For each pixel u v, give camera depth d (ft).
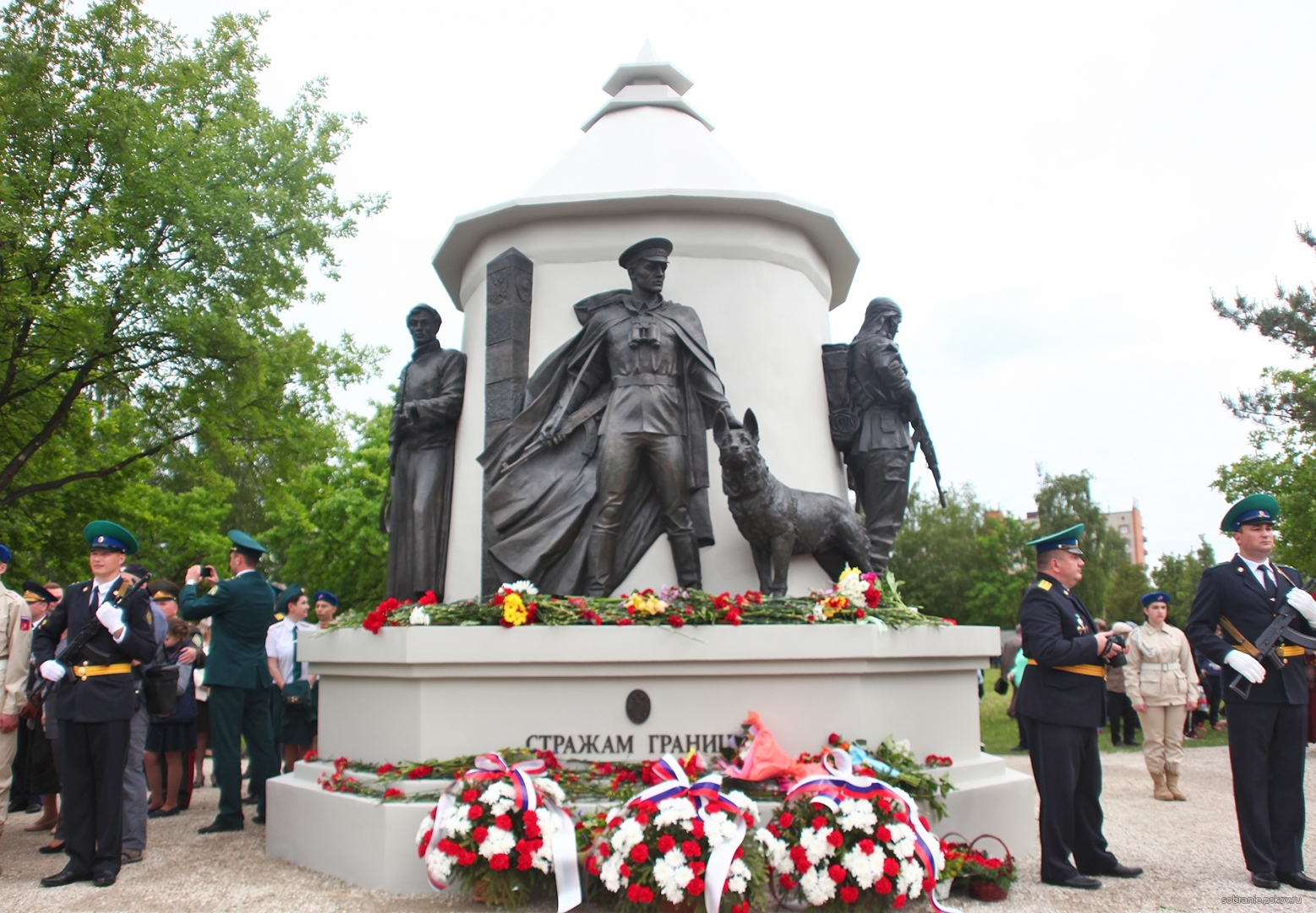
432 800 17.30
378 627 19.24
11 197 38.27
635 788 17.24
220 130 45.80
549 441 22.91
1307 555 67.36
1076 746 18.29
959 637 20.17
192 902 16.74
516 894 15.69
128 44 43.24
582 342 23.49
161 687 20.30
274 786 20.72
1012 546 137.80
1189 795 30.09
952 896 17.10
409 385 26.71
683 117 29.86
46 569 67.31
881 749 18.24
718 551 23.07
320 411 51.60
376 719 19.51
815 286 27.20
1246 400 69.87
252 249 44.04
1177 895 17.34
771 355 24.81
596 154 28.14
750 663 18.47
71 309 39.34
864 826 14.98
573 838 15.71
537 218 25.25
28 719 25.43
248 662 24.54
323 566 88.58
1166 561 168.35
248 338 43.80
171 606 27.84
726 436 21.08
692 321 23.18
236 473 56.34
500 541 23.02
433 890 16.90
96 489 53.31
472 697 18.48
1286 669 18.39
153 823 25.64
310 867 19.11
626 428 22.13
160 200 41.24
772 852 14.97
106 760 18.51
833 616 19.19
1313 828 24.82
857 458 25.89
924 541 139.95
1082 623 18.84
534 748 18.31
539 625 18.56
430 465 26.20
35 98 40.01
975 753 20.89
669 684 18.61
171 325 41.42
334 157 48.57
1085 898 17.13
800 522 22.09
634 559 22.36
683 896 14.35
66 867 18.56
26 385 43.75
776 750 17.61
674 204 24.63
